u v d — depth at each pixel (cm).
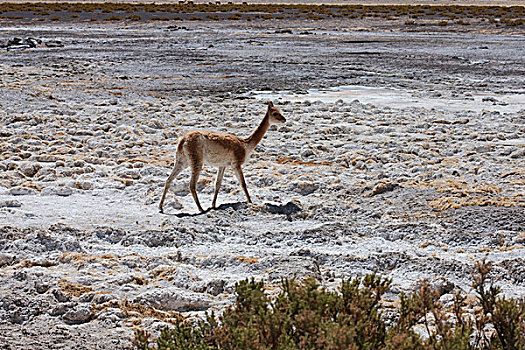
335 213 1505
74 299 996
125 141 2302
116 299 991
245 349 620
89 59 5241
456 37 8031
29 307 966
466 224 1368
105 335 896
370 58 5619
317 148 2277
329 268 1171
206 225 1391
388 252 1206
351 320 680
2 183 1680
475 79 4350
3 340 873
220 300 1016
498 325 754
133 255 1198
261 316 658
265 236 1325
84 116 2797
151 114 2864
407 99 3472
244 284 723
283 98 3472
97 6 13150
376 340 680
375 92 3722
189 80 4131
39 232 1231
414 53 6106
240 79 4197
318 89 3825
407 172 1922
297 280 1042
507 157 2106
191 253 1235
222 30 9088
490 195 1579
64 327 918
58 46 6425
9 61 4994
